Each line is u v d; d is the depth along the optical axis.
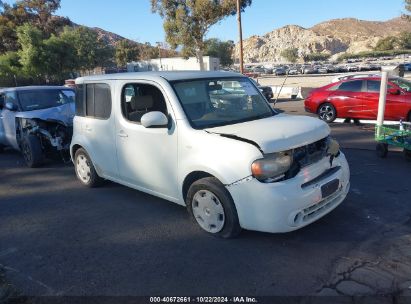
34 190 6.53
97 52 56.38
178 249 4.14
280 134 3.96
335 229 4.40
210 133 4.17
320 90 13.18
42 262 4.04
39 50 40.06
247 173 3.79
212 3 29.72
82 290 3.49
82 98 5.96
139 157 4.99
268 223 3.79
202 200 4.33
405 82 11.81
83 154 6.26
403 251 3.87
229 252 4.00
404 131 7.43
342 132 10.95
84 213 5.33
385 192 5.55
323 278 3.47
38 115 7.99
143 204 5.54
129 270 3.78
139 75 5.00
